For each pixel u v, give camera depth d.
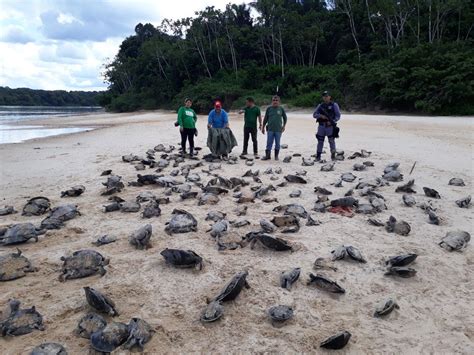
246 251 5.70
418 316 4.21
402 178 9.91
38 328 3.90
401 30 51.56
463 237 5.99
